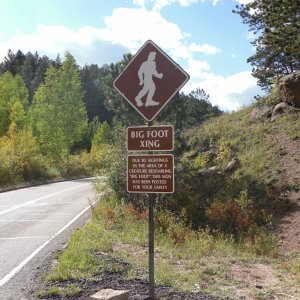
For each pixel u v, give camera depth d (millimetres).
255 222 13562
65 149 50969
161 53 6184
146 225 13023
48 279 7207
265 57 28156
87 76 126125
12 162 33938
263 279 8570
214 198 15711
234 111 25578
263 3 14414
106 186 17516
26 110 66438
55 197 22812
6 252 9742
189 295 6555
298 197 14094
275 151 17469
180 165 17250
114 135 17609
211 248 11062
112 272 7727
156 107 6184
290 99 20234
